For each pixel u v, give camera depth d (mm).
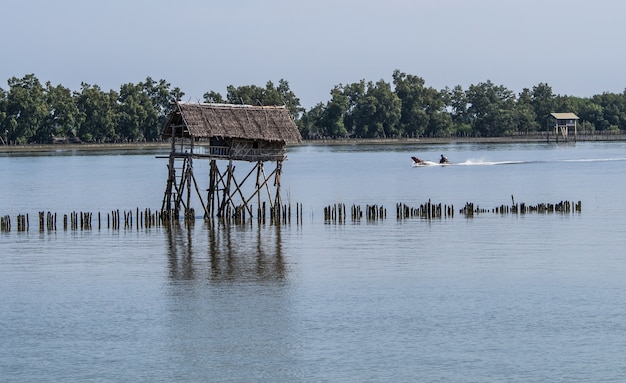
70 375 129250
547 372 128375
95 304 162625
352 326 148875
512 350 137000
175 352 137500
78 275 184250
